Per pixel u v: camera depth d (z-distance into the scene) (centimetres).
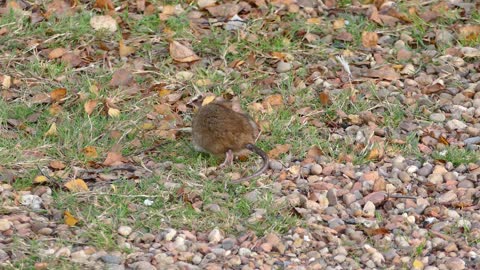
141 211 1089
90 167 1191
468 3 1612
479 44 1502
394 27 1547
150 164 1199
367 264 1006
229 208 1102
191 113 1328
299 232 1055
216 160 1199
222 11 1552
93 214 1079
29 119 1291
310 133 1270
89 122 1267
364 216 1101
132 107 1320
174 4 1567
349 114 1320
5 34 1462
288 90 1374
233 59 1451
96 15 1509
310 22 1534
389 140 1260
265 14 1551
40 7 1532
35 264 983
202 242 1041
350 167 1195
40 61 1415
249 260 1005
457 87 1396
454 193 1137
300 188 1149
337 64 1441
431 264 1010
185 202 1105
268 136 1266
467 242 1045
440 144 1251
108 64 1420
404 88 1395
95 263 992
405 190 1148
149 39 1475
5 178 1145
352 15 1574
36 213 1085
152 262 999
